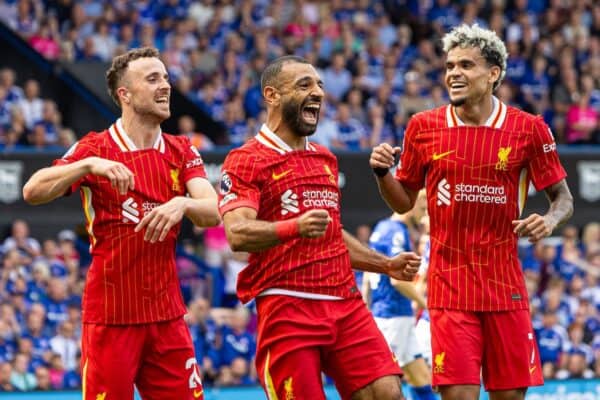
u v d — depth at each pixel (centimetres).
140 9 3750
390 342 1958
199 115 3359
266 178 1259
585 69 3903
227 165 1264
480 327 1341
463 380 1320
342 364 1262
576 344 2773
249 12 3828
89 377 1342
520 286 1343
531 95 3788
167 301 1346
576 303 2897
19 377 2400
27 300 2575
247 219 1226
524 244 3109
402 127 3562
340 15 3972
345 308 1270
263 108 3528
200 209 1303
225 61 3606
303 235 1182
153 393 1359
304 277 1256
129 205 1331
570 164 3381
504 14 4125
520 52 3878
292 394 1254
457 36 1328
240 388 2284
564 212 1336
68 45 3512
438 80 3800
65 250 2767
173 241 1352
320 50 3788
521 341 1338
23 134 3169
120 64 1352
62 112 3350
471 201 1323
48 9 3644
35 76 3344
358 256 1330
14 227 2772
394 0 4075
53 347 2488
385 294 1962
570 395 2302
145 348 1347
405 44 3919
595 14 4150
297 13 3912
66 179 1269
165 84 1349
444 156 1327
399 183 1373
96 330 1336
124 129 1354
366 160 3288
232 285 2962
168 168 1356
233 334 2562
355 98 3566
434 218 1345
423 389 1975
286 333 1255
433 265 1351
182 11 3800
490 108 1336
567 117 3684
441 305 1338
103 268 1334
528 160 1339
